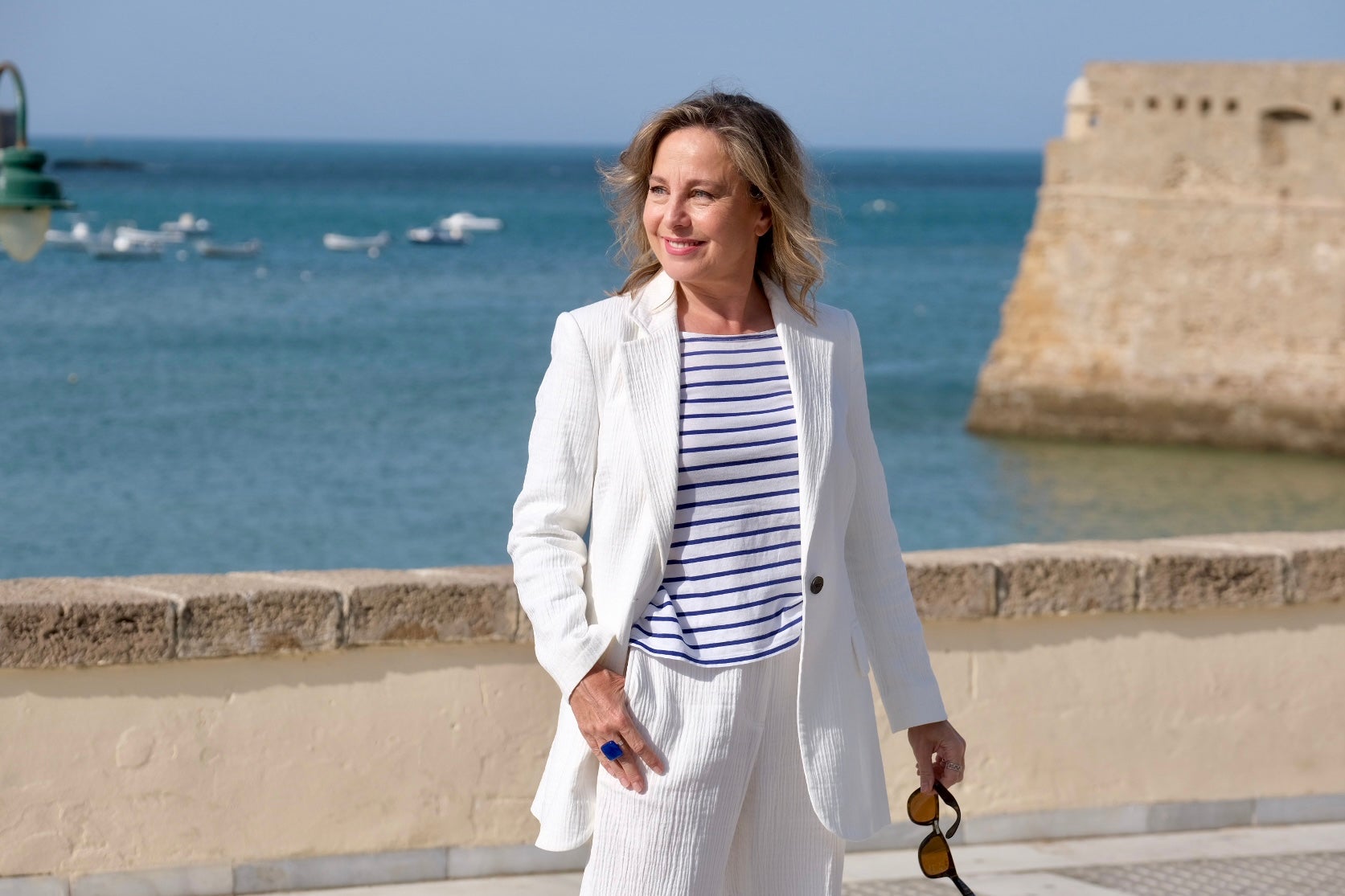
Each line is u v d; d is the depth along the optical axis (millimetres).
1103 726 7234
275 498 46750
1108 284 60188
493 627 6422
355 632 6242
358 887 6414
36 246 11133
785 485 4184
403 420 60875
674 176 4168
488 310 103938
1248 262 57156
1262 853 7121
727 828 4098
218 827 6230
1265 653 7422
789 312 4363
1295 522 47219
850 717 4273
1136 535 46000
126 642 5969
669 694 4043
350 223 193250
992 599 6910
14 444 54438
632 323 4242
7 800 5992
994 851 7094
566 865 6699
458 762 6508
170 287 114500
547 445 4223
